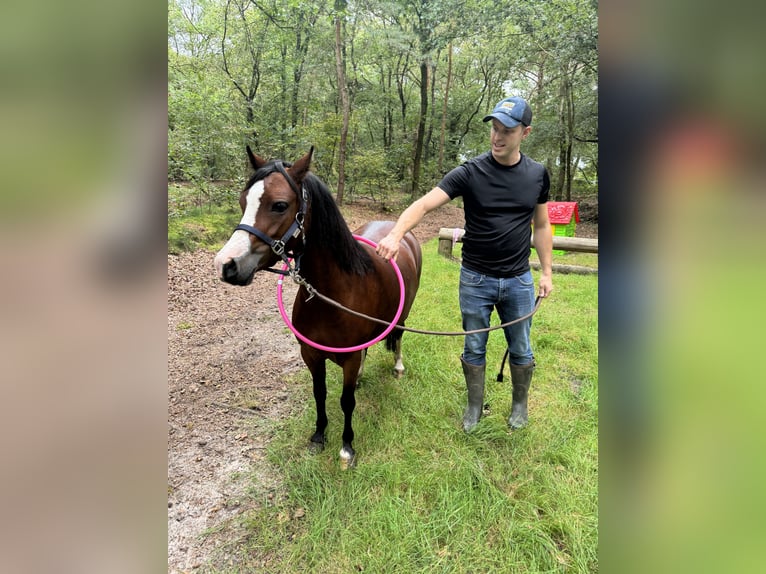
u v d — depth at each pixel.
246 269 1.49
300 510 1.85
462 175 1.99
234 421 2.47
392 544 1.67
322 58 11.18
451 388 2.77
